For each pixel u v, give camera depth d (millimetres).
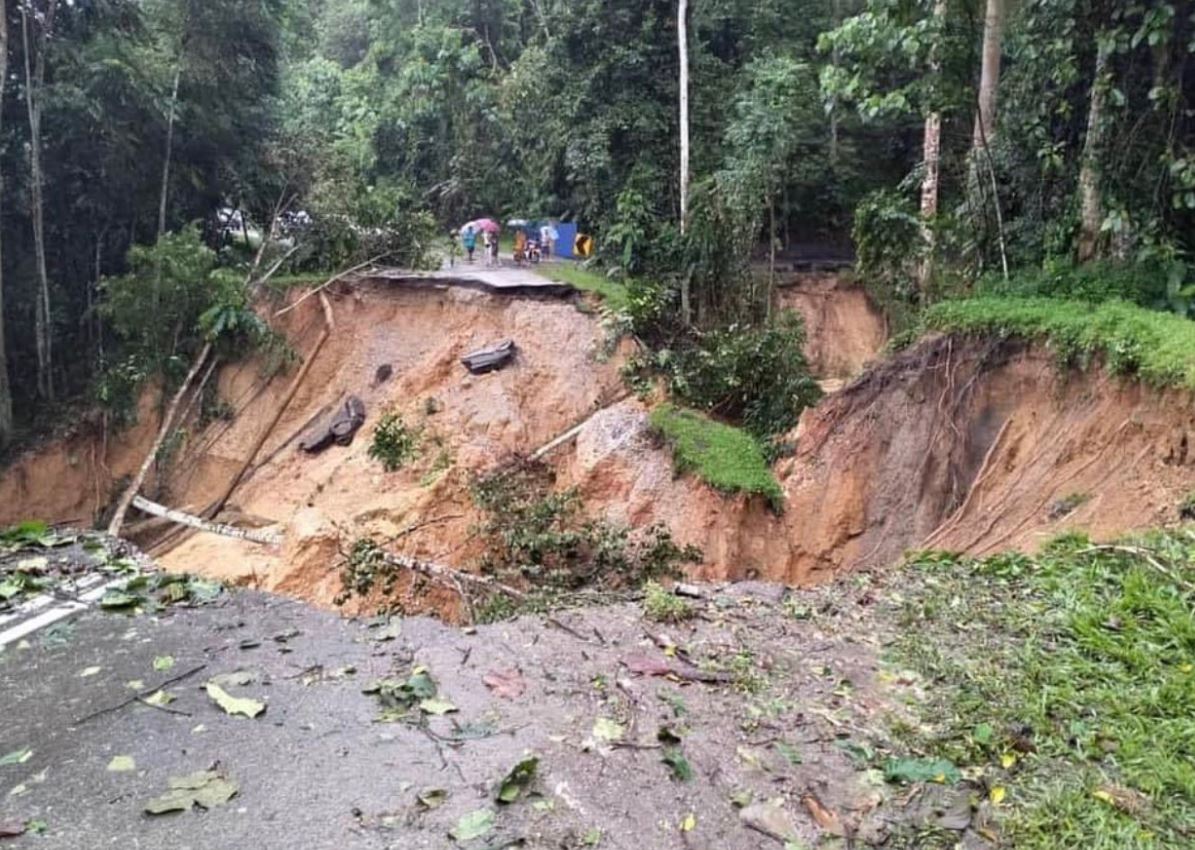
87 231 19234
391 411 16922
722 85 21234
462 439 15648
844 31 10953
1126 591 4328
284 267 20344
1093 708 3314
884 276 14477
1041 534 7680
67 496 17156
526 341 16828
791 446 12914
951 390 10344
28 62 16594
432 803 2670
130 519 16750
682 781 2844
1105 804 2732
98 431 17609
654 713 3275
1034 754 3021
